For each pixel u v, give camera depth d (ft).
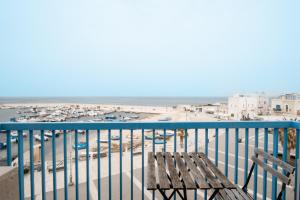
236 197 8.61
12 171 5.16
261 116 223.92
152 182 7.23
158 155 10.03
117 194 45.57
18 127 9.38
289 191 32.76
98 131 10.08
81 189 49.37
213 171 8.20
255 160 10.03
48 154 95.76
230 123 10.55
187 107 400.06
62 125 9.68
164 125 10.38
